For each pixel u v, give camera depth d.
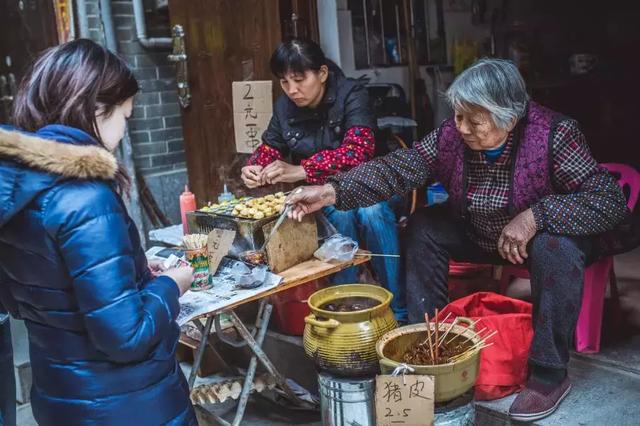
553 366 2.25
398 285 2.90
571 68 5.41
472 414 2.11
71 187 1.42
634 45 5.61
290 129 3.06
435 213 2.62
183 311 2.07
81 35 4.67
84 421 1.55
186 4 3.68
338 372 2.26
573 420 2.23
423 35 4.54
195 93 3.79
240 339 3.10
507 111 2.17
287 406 2.88
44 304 1.51
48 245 1.42
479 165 2.40
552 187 2.33
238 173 3.66
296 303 2.88
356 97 2.92
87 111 1.49
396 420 2.01
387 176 2.52
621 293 3.25
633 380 2.44
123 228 1.46
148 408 1.59
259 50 3.35
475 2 4.88
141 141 5.02
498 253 2.53
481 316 2.58
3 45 5.54
